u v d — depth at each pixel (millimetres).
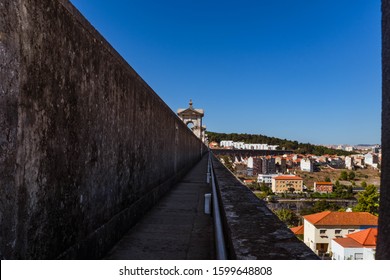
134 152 5965
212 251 4609
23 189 2355
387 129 1307
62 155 2994
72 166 3219
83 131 3482
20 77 2307
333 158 186000
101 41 3973
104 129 4188
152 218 6734
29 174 2436
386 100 1322
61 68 2943
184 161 16828
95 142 3871
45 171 2682
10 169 2189
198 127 51406
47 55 2688
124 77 5102
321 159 186500
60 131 2943
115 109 4664
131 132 5672
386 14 1336
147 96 7059
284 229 2756
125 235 5328
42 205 2635
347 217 52625
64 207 3053
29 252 2438
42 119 2617
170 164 11500
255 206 3840
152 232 5586
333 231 51188
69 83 3113
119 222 5035
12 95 2211
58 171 2918
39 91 2564
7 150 2158
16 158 2264
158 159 8797
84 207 3561
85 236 3615
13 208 2227
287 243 2355
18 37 2277
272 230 2721
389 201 1275
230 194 4809
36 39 2514
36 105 2521
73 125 3223
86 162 3594
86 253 3623
